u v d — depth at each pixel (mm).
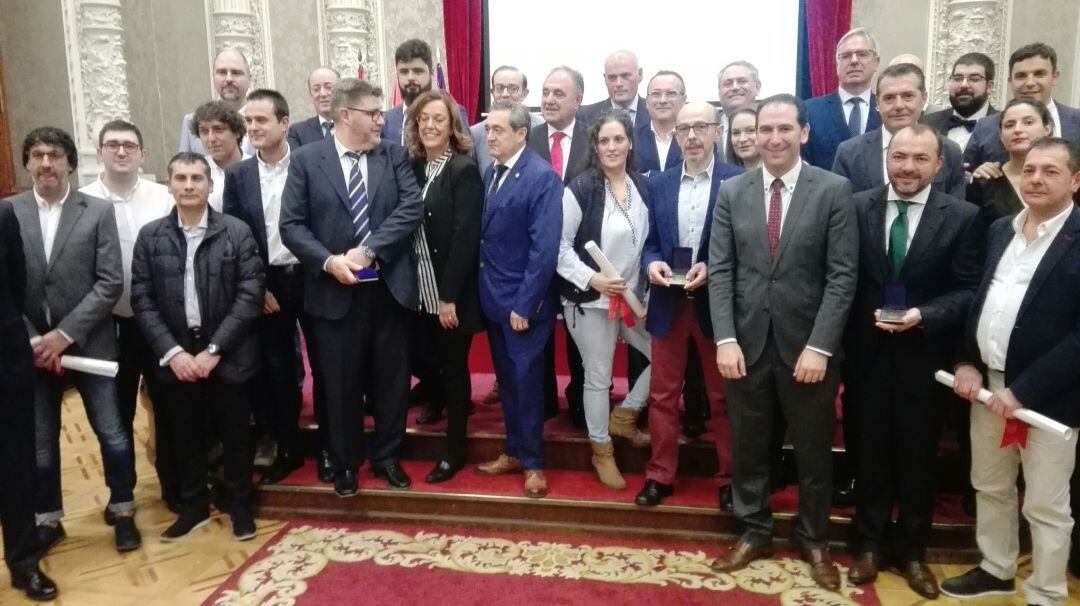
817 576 2646
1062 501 2338
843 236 2480
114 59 5047
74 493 3529
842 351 2551
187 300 2973
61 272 2830
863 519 2701
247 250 2986
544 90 3457
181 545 3025
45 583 2662
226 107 3311
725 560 2752
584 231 2975
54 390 2939
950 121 3488
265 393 3432
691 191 2893
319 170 2988
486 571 2783
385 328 3111
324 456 3305
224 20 5875
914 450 2566
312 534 3086
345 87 2963
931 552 2799
